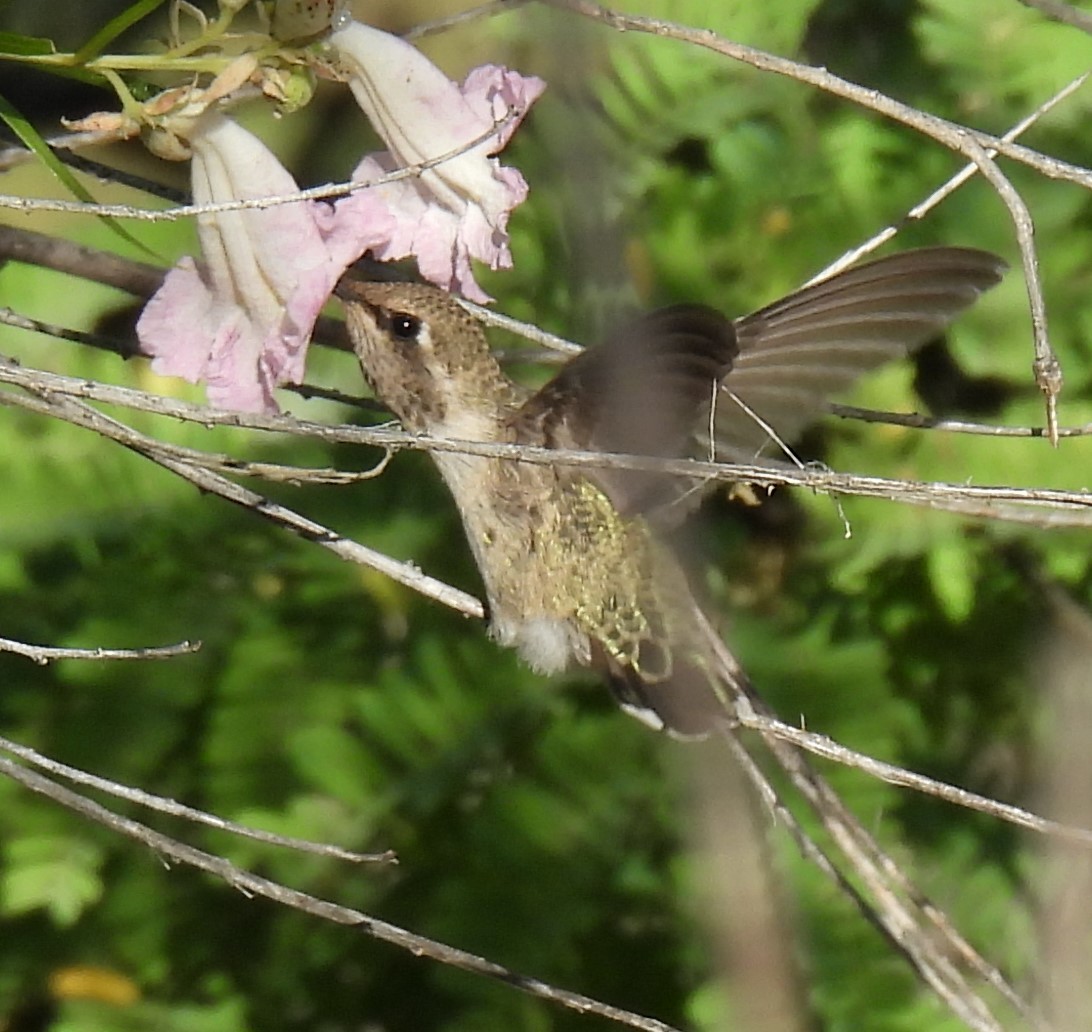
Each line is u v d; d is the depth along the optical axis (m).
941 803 7.38
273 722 7.15
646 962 7.02
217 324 4.79
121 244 7.48
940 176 7.51
